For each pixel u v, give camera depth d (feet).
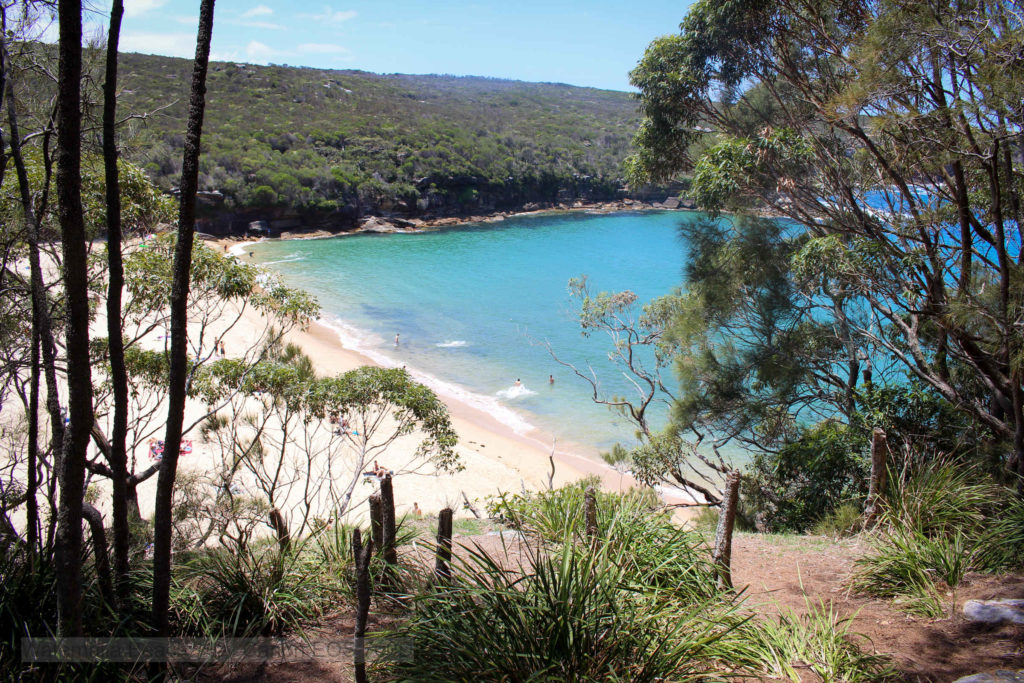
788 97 40.55
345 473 54.24
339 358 114.32
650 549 15.40
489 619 11.34
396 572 15.84
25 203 15.06
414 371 110.01
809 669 12.05
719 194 37.83
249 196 258.98
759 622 13.34
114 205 12.16
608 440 80.94
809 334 41.16
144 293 27.76
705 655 11.51
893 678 11.74
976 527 19.13
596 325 54.90
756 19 36.22
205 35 11.64
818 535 24.17
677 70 41.83
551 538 18.74
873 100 26.45
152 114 23.35
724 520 15.76
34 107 19.66
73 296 10.67
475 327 141.69
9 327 20.58
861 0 31.58
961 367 35.22
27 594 12.66
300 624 14.73
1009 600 14.38
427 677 10.84
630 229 292.20
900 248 33.55
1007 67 22.66
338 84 466.70
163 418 61.87
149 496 46.03
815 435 33.42
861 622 14.60
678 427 43.78
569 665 10.62
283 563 15.80
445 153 329.52
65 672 11.23
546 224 309.63
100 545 12.85
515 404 94.58
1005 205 28.94
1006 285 24.61
